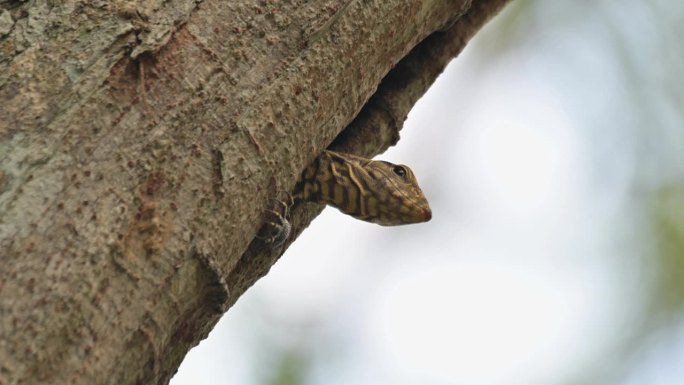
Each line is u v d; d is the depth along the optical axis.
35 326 7.18
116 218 7.83
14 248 7.35
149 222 7.99
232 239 8.69
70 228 7.60
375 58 10.42
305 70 9.34
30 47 8.31
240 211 8.70
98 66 8.26
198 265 8.30
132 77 8.34
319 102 9.53
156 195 8.11
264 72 9.09
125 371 7.81
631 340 18.52
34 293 7.27
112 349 7.62
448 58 13.64
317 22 9.52
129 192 7.98
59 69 8.22
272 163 9.00
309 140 9.56
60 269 7.43
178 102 8.46
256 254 10.43
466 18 13.83
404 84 13.27
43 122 7.94
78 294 7.44
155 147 8.22
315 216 12.38
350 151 12.53
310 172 11.62
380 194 11.68
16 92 8.05
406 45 11.26
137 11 8.62
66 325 7.33
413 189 12.05
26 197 7.58
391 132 13.08
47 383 7.18
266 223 9.77
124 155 8.06
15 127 7.87
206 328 9.71
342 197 11.73
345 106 10.19
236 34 9.02
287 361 19.58
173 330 8.58
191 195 8.30
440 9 11.75
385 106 13.00
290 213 11.67
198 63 8.69
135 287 7.81
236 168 8.63
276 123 9.04
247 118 8.81
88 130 8.01
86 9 8.57
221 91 8.75
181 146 8.38
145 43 8.43
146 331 7.90
